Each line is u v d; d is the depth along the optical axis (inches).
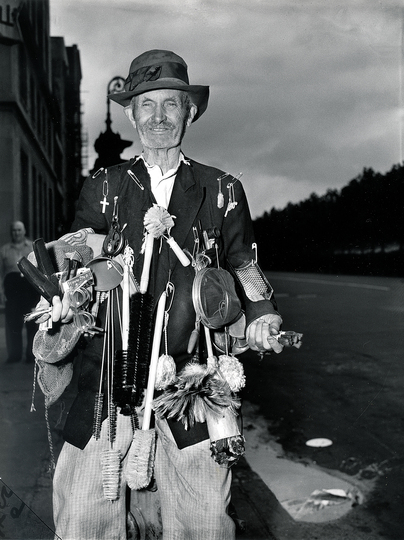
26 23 290.5
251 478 138.9
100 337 76.6
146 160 79.3
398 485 133.4
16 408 171.9
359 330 291.3
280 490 132.3
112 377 72.2
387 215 348.8
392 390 201.2
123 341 73.6
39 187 372.2
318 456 152.0
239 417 75.8
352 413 181.8
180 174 78.5
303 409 186.2
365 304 359.6
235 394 76.0
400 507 121.7
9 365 226.2
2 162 348.2
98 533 74.3
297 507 123.8
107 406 74.4
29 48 317.4
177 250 74.2
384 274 412.8
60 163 374.3
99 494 74.1
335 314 335.0
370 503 124.9
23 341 248.8
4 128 344.8
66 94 336.8
